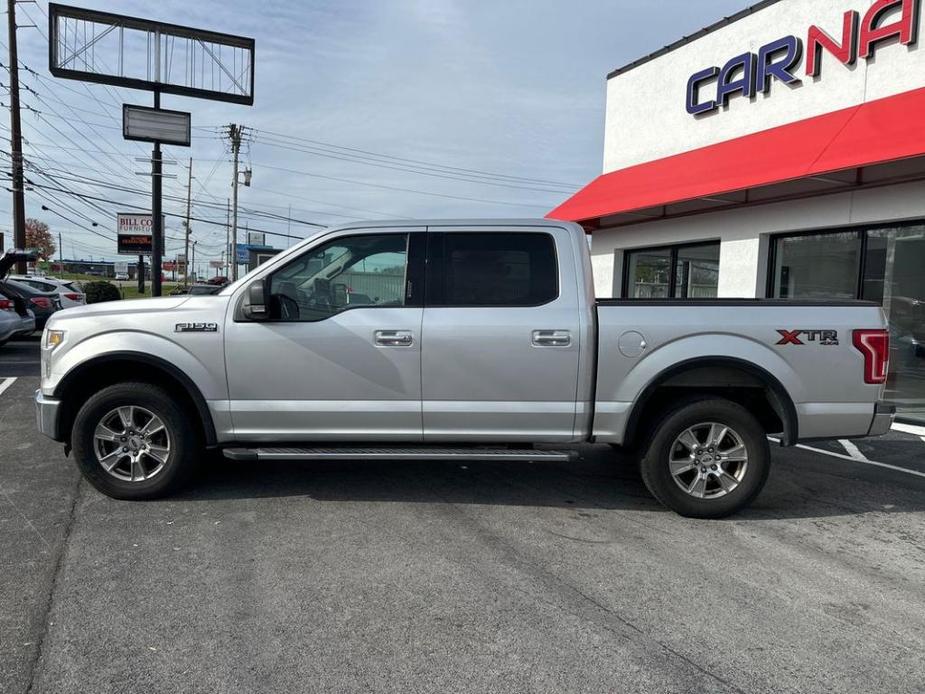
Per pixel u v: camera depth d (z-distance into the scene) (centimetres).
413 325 473
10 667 283
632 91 1293
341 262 489
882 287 891
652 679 285
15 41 2617
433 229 492
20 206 2675
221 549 409
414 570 387
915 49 827
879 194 856
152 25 1917
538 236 491
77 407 502
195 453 495
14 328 1277
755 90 1038
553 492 541
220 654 297
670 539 445
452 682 280
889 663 301
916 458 682
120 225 4534
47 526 439
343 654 299
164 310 480
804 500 538
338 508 489
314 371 475
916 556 425
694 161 1089
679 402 484
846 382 476
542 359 474
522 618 334
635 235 1282
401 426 483
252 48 2047
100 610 332
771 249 1040
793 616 343
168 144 1973
